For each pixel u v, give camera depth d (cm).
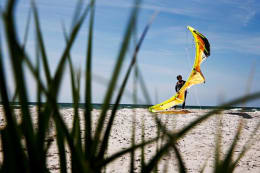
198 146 597
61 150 57
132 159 68
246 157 486
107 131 51
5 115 41
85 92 51
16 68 38
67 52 44
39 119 47
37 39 45
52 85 43
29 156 45
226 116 1104
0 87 39
